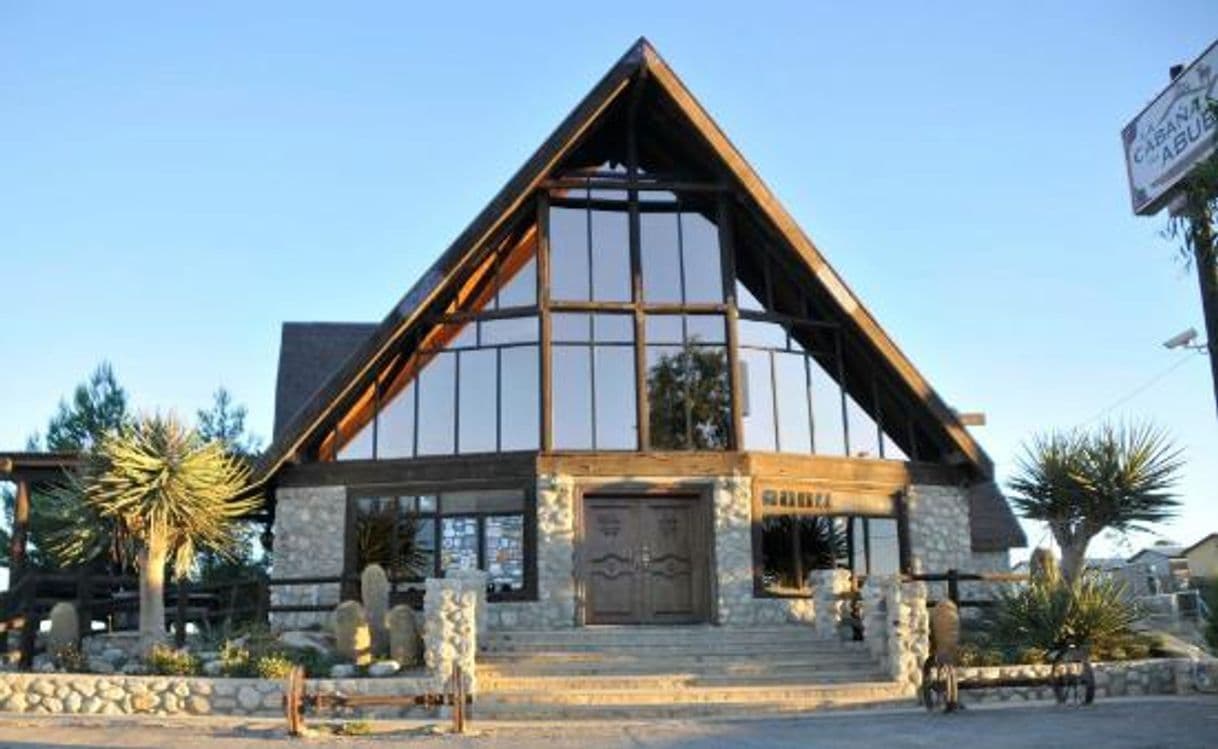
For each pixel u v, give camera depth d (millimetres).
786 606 20969
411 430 21719
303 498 21594
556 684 16703
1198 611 22766
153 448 17438
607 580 20938
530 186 20969
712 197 22766
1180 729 13008
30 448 27203
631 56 21125
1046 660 18203
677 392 21750
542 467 20891
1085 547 21578
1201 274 9484
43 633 20172
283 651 17156
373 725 14266
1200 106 10070
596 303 21781
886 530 22719
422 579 21031
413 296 20734
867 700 16172
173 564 18781
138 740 13023
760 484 21406
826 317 23031
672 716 15672
